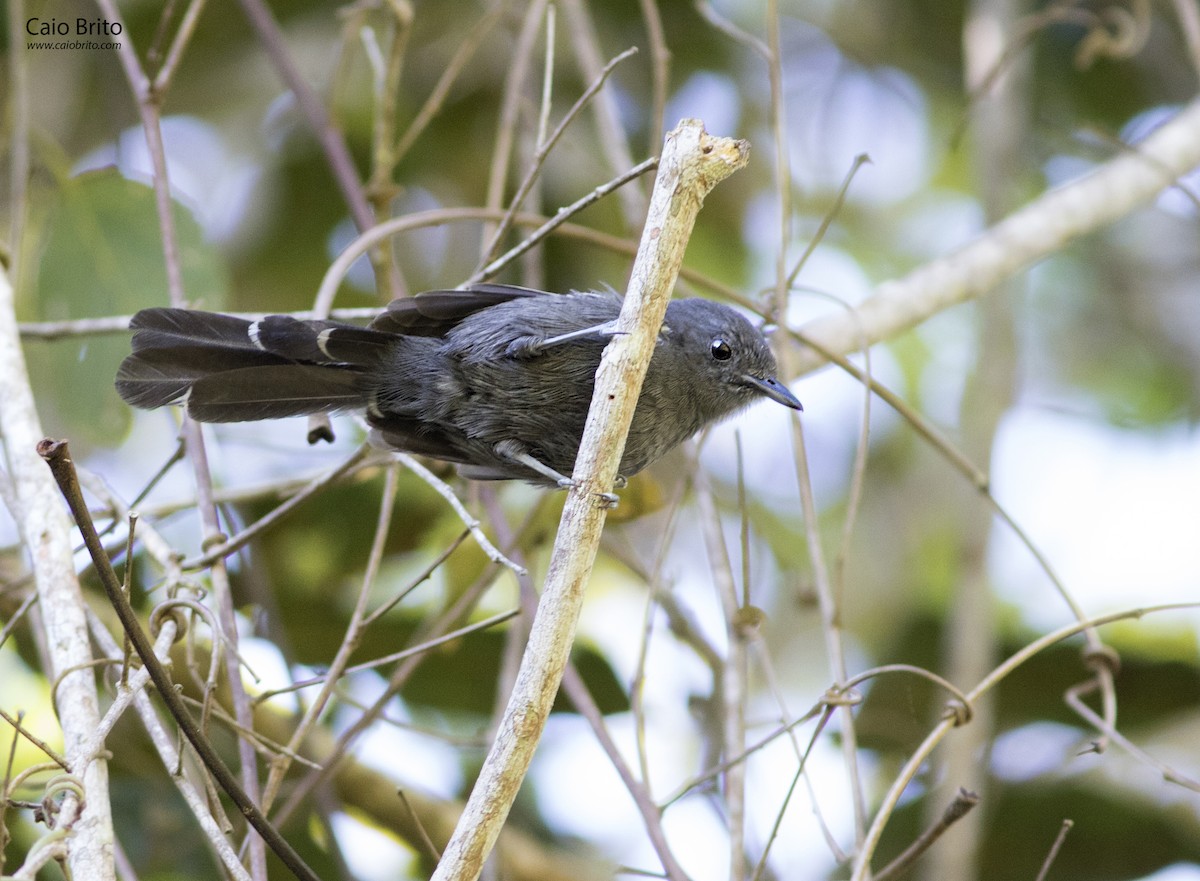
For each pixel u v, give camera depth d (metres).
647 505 10.27
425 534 11.86
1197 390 14.52
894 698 12.01
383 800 10.38
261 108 13.77
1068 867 11.64
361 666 7.14
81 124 13.23
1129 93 14.92
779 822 7.28
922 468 14.70
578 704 8.40
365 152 13.48
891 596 14.00
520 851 10.59
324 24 13.80
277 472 12.12
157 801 10.37
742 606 8.50
